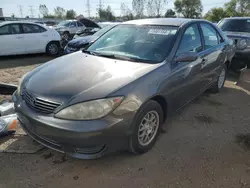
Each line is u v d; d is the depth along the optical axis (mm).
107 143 2242
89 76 2510
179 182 2305
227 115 3801
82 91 2250
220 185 2283
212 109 4020
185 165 2543
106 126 2156
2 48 8289
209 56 3838
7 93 4129
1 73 6480
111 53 3205
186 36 3309
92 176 2354
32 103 2361
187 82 3234
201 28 3795
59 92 2285
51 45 9562
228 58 4824
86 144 2160
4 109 3393
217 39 4379
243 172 2467
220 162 2611
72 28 17391
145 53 3049
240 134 3219
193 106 4125
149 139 2754
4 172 2375
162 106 2924
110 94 2207
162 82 2674
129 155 2678
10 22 8547
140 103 2391
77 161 2561
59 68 2793
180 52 3104
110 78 2443
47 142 2365
